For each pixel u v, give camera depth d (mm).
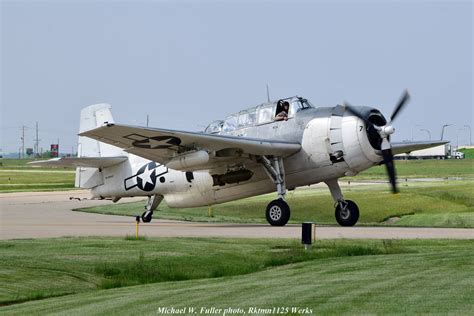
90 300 28297
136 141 56844
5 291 31219
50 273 34875
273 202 60531
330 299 25812
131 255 39750
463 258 35062
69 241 45656
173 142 57344
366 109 57656
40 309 26969
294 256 39031
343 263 35781
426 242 43969
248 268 36406
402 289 27266
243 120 63125
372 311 23609
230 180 63125
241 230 56375
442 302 24734
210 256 39500
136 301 27141
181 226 63406
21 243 44375
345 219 61625
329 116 58656
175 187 67250
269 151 58438
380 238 47656
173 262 37812
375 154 57594
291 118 60562
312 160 59438
